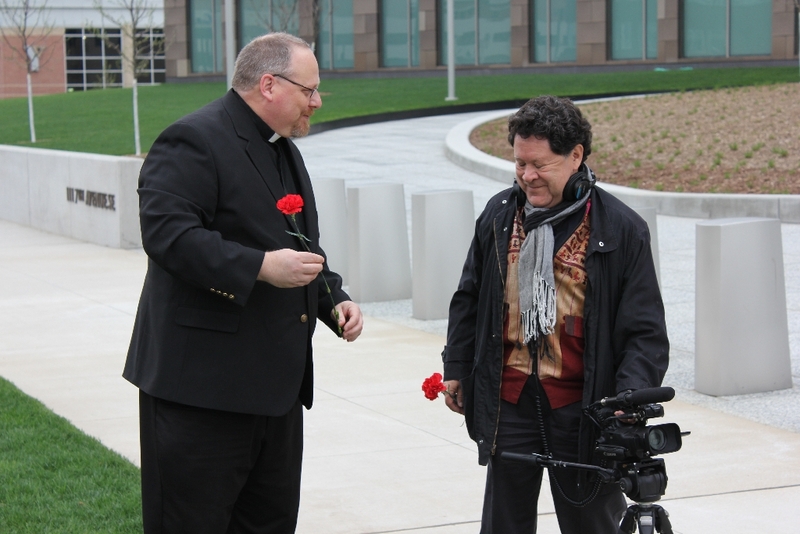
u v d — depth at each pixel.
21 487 5.21
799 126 17.44
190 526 3.54
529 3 36.84
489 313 3.52
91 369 7.97
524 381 3.50
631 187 15.78
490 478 3.63
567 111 3.30
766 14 32.66
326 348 8.54
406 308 10.18
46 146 23.52
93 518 4.81
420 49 39.28
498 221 3.53
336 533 4.80
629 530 3.11
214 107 3.56
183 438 3.50
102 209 14.88
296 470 3.85
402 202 10.58
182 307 3.49
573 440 3.47
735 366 6.92
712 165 16.12
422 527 4.86
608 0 35.41
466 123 23.28
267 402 3.52
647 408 3.09
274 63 3.53
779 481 5.33
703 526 4.78
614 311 3.41
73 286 11.64
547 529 4.84
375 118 26.83
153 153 3.47
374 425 6.45
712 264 6.91
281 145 3.72
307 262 3.35
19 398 6.96
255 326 3.52
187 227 3.33
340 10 41.19
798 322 8.77
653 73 32.22
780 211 13.63
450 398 3.78
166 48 42.69
